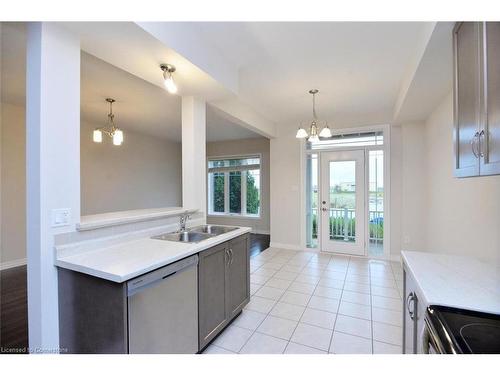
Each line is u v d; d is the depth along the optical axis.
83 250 1.71
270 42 2.26
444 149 2.97
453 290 1.22
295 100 3.77
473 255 2.18
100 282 1.43
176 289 1.72
